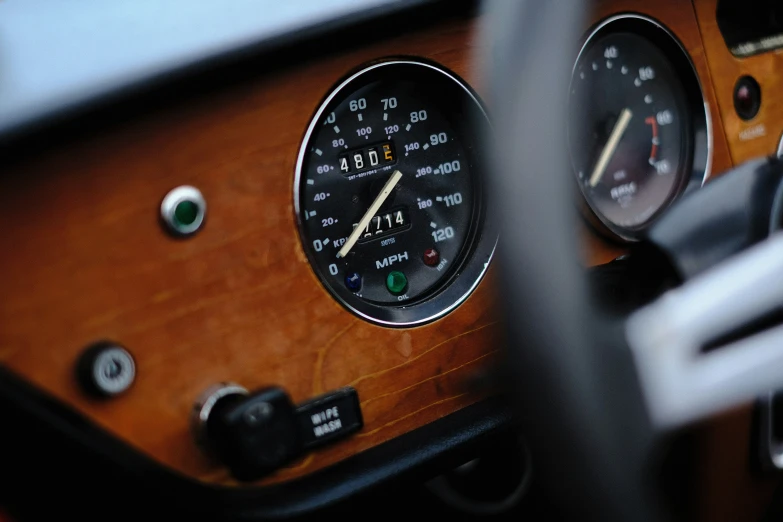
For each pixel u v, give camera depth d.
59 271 0.67
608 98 0.81
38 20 0.68
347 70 0.73
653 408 0.62
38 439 0.66
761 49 0.84
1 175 0.66
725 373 0.62
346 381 0.73
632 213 0.83
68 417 0.66
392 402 0.74
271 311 0.71
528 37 0.62
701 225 0.64
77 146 0.67
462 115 0.77
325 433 0.72
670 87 0.83
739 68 0.84
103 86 0.67
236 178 0.70
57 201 0.67
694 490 0.68
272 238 0.71
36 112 0.66
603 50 0.81
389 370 0.74
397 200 0.76
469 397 0.76
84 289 0.68
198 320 0.70
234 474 0.69
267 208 0.71
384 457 0.73
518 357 0.62
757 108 0.85
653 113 0.83
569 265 0.62
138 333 0.69
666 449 0.65
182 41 0.68
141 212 0.69
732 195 0.65
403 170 0.76
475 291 0.77
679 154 0.84
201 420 0.69
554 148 0.62
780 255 0.62
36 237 0.67
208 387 0.70
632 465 0.62
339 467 0.73
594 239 0.80
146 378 0.69
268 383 0.71
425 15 0.73
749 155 0.85
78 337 0.68
